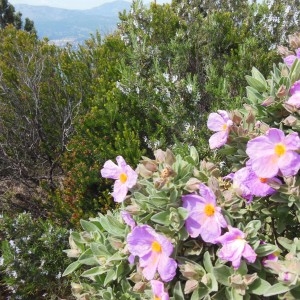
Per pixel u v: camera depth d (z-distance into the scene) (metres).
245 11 1.12
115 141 0.85
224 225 0.39
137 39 0.99
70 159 0.93
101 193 0.85
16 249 0.74
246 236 0.39
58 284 0.74
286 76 0.47
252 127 0.45
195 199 0.41
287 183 0.41
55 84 1.25
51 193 0.94
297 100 0.42
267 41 0.99
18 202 1.01
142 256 0.40
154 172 0.44
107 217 0.49
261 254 0.40
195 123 0.81
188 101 0.82
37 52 1.38
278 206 0.44
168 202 0.41
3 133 1.12
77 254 0.54
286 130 0.45
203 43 0.95
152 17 1.02
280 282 0.37
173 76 0.87
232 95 0.85
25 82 1.16
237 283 0.38
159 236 0.38
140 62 0.89
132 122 0.85
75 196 0.84
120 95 0.87
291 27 1.01
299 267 0.36
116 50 1.18
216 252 0.42
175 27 1.01
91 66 1.29
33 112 1.18
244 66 0.85
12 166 1.09
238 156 0.45
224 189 0.45
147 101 0.83
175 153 0.75
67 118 1.09
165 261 0.38
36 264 0.75
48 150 1.14
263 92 0.49
